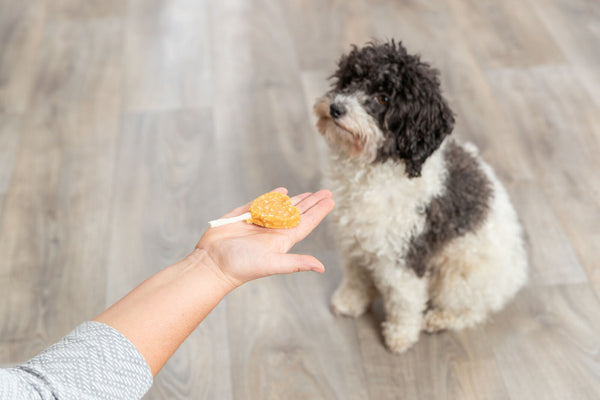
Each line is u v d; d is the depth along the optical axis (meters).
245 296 1.71
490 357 1.62
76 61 2.29
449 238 1.48
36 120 2.06
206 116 2.08
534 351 1.62
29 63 2.28
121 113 2.08
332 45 2.35
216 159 1.97
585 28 2.41
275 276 1.75
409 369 1.61
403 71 1.42
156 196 1.88
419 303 1.58
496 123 2.04
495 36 2.38
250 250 1.08
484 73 2.21
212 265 1.08
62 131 2.04
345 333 1.66
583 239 1.79
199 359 1.61
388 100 1.44
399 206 1.46
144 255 1.77
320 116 1.51
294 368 1.60
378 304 1.72
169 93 2.16
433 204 1.45
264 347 1.63
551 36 2.38
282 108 2.10
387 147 1.45
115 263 1.75
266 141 2.01
